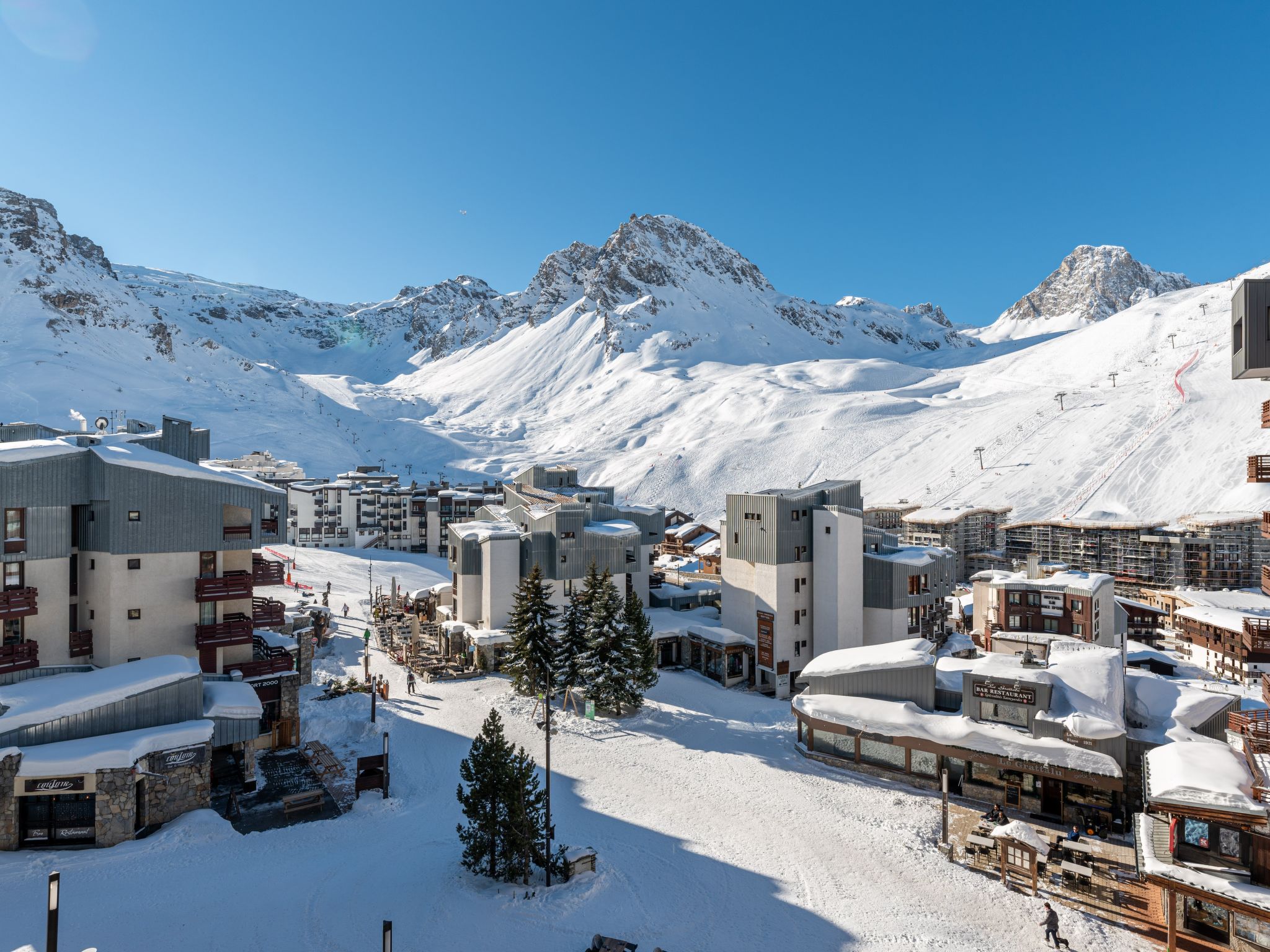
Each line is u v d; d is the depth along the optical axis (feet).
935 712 138.31
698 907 87.66
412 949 75.72
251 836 99.76
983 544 426.92
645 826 109.70
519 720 156.66
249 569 135.54
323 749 131.95
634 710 166.91
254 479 139.85
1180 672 229.86
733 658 205.46
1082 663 133.08
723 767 135.64
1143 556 369.50
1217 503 466.70
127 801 94.63
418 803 114.21
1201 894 78.18
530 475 295.69
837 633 191.21
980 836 108.47
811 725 142.10
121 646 118.01
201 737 103.45
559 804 115.85
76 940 72.69
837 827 111.86
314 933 77.36
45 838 93.30
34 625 113.70
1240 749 110.63
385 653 210.59
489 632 200.03
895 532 433.48
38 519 112.57
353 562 374.63
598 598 165.58
